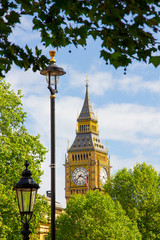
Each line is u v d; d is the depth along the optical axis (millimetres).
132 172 127812
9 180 60625
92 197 96938
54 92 32094
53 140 31203
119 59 16453
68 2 14242
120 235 87688
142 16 15281
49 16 16703
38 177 67375
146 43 16109
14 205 59312
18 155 62594
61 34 17047
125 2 15141
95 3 15234
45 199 66625
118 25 15375
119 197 117000
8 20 16594
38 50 18500
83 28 16516
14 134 66312
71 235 91875
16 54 18281
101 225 90750
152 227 109812
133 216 108125
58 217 95125
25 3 16594
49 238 90625
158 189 120000
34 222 62500
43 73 32562
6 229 56656
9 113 65375
